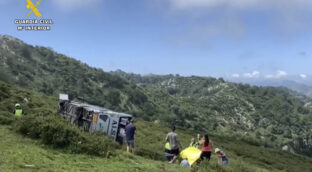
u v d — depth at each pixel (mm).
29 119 14156
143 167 11859
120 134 20156
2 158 9281
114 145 16109
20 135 13477
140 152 16875
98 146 12984
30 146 11891
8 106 25875
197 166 13070
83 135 13719
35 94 40500
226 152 36031
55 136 12688
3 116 16766
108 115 20312
